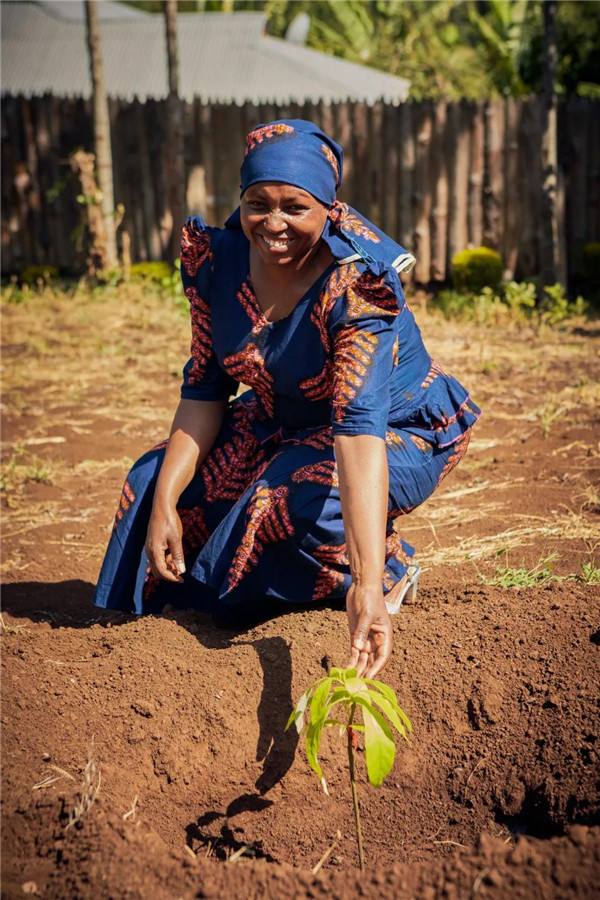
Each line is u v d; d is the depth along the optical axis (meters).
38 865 1.95
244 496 2.88
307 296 2.63
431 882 1.82
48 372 7.66
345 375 2.47
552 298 10.11
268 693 2.53
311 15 34.75
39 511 4.54
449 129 11.66
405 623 2.78
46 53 20.06
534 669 2.50
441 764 2.40
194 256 2.87
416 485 2.95
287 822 2.33
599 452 4.96
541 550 3.63
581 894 1.75
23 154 12.76
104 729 2.42
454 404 3.04
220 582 2.88
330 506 2.76
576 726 2.31
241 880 1.86
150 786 2.35
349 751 2.01
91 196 11.74
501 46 19.59
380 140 11.90
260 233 2.54
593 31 17.58
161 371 7.70
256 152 2.51
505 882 1.77
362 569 2.28
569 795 2.19
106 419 6.24
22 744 2.34
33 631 3.07
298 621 2.86
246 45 19.69
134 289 11.33
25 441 5.74
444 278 12.09
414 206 11.95
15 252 12.95
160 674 2.59
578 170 11.54
